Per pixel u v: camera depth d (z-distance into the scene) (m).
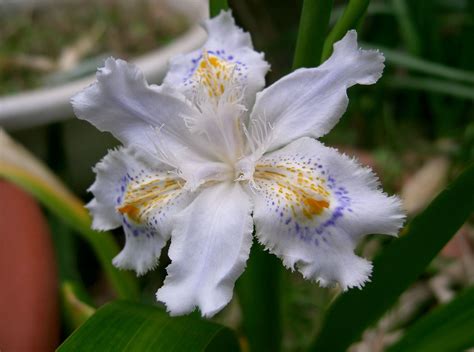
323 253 0.07
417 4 0.18
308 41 0.08
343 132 0.20
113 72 0.08
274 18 0.20
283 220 0.07
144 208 0.08
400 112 0.21
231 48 0.09
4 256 0.12
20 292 0.11
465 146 0.17
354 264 0.07
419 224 0.08
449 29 0.20
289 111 0.08
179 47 0.16
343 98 0.08
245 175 0.08
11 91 0.17
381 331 0.14
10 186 0.13
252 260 0.09
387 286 0.09
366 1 0.08
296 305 0.15
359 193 0.07
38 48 0.19
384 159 0.18
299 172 0.08
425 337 0.09
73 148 0.16
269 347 0.10
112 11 0.20
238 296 0.10
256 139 0.08
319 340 0.09
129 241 0.08
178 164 0.08
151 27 0.20
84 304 0.12
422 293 0.15
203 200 0.08
